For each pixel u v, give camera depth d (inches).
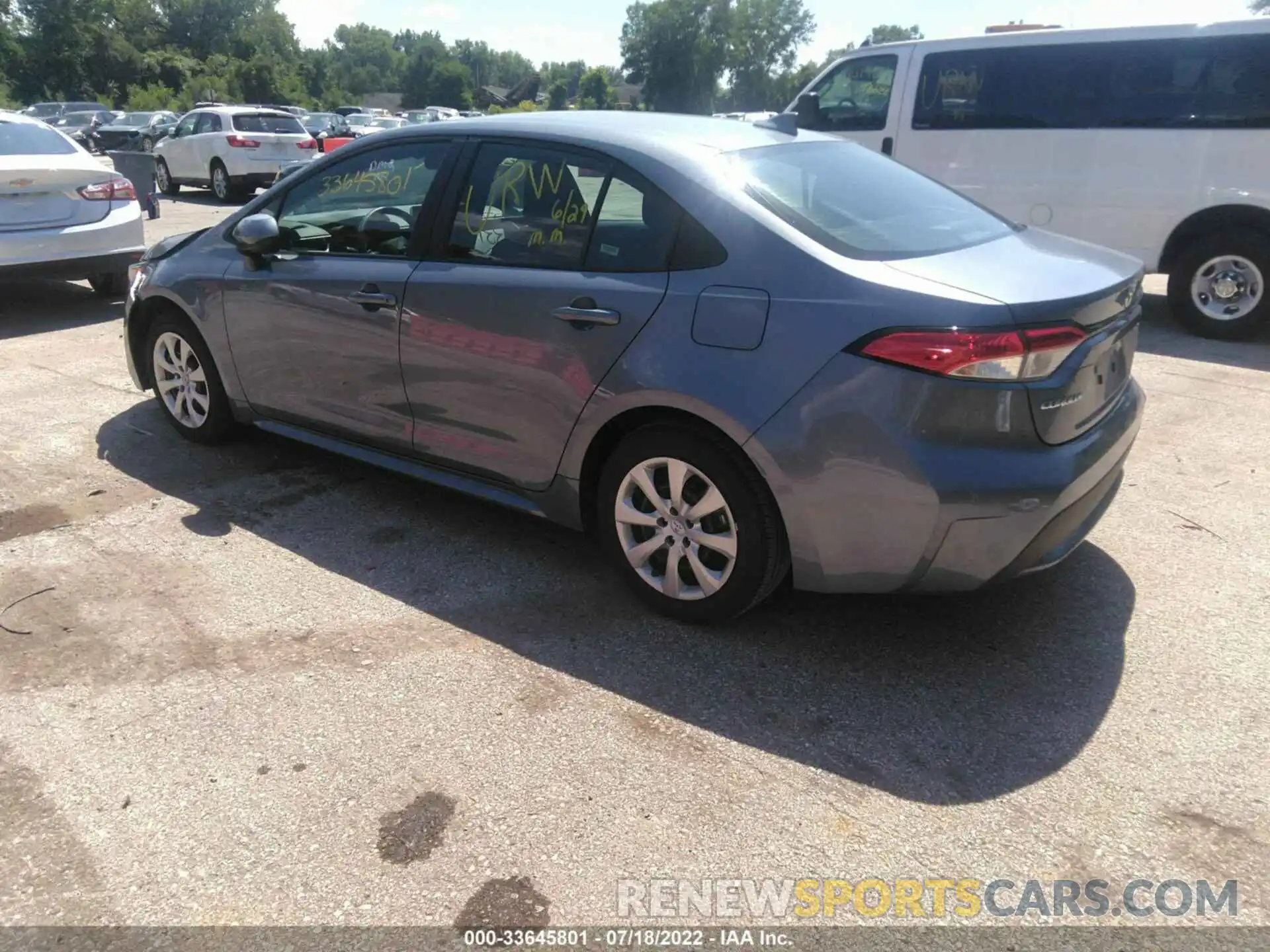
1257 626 128.4
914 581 111.5
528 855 90.4
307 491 172.7
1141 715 110.1
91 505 165.5
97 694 114.4
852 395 106.3
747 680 117.1
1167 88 282.4
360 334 149.9
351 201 155.5
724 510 119.3
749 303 112.7
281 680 117.1
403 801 97.2
